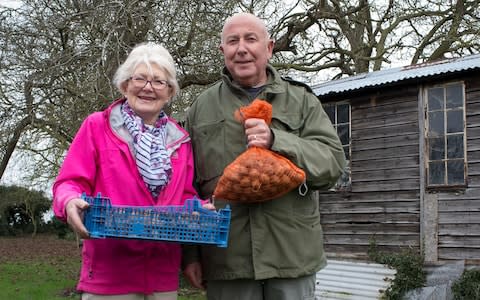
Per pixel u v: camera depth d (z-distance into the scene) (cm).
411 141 881
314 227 306
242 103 308
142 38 995
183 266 315
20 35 1002
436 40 1600
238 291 301
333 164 295
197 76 1072
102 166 275
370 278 904
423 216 854
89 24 949
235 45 304
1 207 2672
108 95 915
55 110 995
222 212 267
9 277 1363
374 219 919
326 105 1002
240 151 301
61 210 248
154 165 276
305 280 301
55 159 1155
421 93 870
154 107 286
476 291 752
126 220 246
